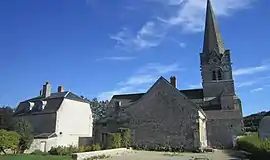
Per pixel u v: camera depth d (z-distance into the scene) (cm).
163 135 3047
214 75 4375
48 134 3438
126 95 4338
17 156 2188
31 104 3966
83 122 4100
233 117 3653
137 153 2539
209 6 4962
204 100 4172
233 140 3531
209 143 3606
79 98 4162
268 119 2836
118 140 2914
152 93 3250
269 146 1472
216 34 4653
